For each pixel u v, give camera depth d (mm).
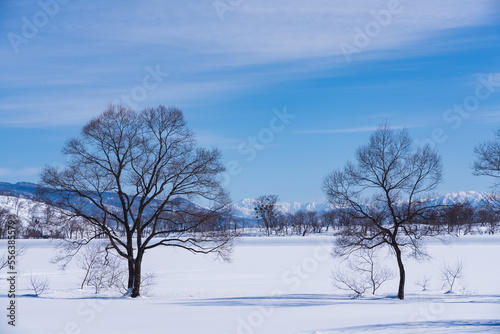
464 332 13938
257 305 25688
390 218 32094
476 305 25047
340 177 31000
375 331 14828
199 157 29672
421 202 30078
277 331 16359
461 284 38594
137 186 29828
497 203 29156
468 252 65375
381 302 27672
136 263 30812
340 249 32656
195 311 22688
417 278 41875
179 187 29547
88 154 29172
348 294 32406
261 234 130125
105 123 28953
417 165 29828
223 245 31625
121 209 32250
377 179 30531
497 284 38438
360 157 30672
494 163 28234
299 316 20500
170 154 29766
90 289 34406
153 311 22812
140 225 31484
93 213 30453
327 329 16234
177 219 30828
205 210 30266
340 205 31234
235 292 33719
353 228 31875
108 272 35500
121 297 30266
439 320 17922
